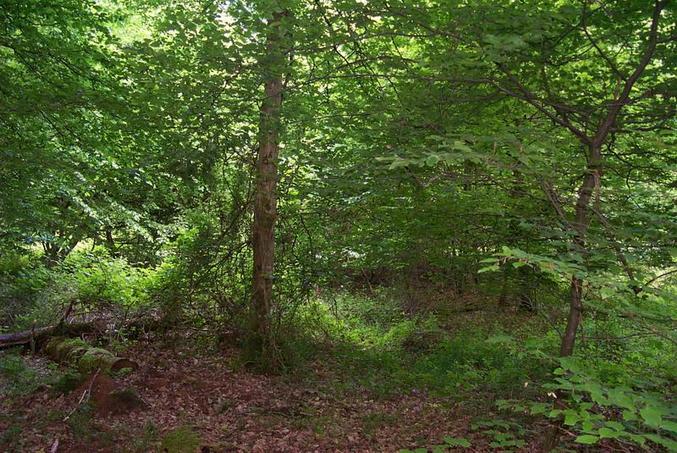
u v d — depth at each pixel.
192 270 9.66
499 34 5.21
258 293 9.38
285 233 9.40
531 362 8.25
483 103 6.12
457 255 7.46
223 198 10.02
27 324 10.32
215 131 7.30
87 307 10.53
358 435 6.56
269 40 6.92
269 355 8.96
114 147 9.13
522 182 4.95
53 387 6.94
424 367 9.35
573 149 5.58
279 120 7.33
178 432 5.86
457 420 6.90
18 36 8.07
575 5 5.61
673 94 5.00
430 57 5.74
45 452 5.46
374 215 8.27
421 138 6.07
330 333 11.12
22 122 8.20
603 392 3.23
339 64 7.70
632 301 4.36
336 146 8.09
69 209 12.35
